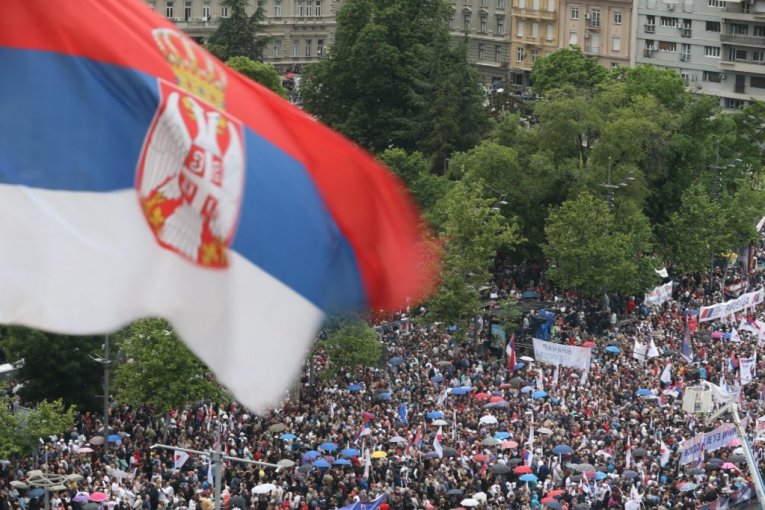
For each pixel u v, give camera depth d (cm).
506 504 12756
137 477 12812
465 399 16725
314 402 15900
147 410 15912
